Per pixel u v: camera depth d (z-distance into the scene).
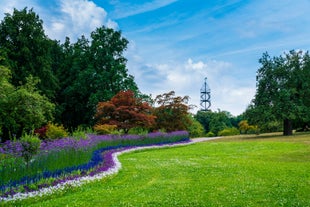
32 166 12.29
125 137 30.53
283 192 11.08
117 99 33.75
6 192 10.00
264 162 19.67
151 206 9.51
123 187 12.52
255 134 55.47
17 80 38.84
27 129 34.81
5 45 39.66
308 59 46.41
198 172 15.99
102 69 49.75
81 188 12.20
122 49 51.66
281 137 41.34
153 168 17.64
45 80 42.84
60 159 14.12
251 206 9.43
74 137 19.59
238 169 16.70
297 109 43.88
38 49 41.78
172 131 40.41
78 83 47.12
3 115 30.23
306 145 29.31
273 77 46.81
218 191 11.40
